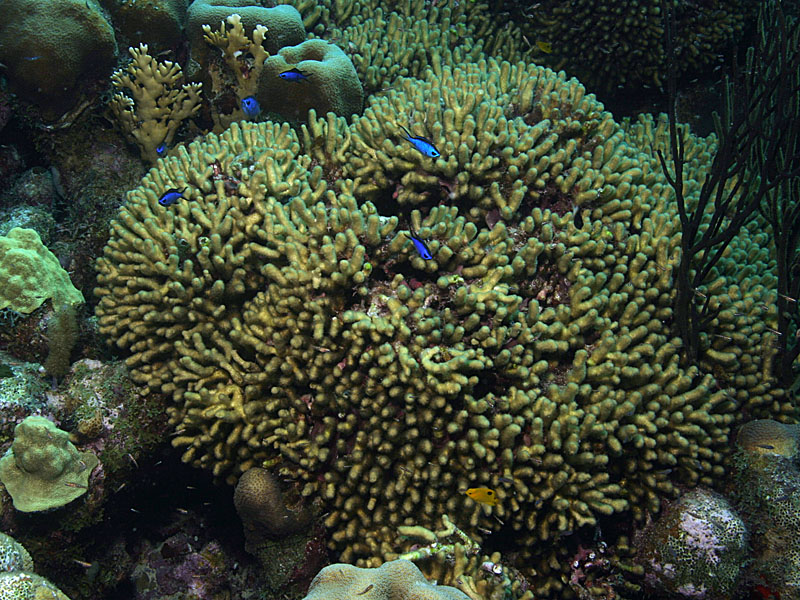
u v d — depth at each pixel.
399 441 0.98
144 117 1.46
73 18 1.35
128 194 1.17
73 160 1.47
